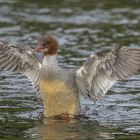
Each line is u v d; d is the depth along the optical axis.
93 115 14.87
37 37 22.94
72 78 14.87
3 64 15.47
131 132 13.27
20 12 27.38
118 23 25.62
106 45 21.80
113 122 14.22
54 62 14.73
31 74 15.52
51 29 24.41
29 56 15.33
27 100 16.03
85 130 13.48
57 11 27.67
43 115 14.80
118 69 14.70
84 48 21.36
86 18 26.42
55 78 14.59
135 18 26.55
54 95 14.60
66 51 20.97
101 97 15.05
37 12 27.44
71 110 14.77
